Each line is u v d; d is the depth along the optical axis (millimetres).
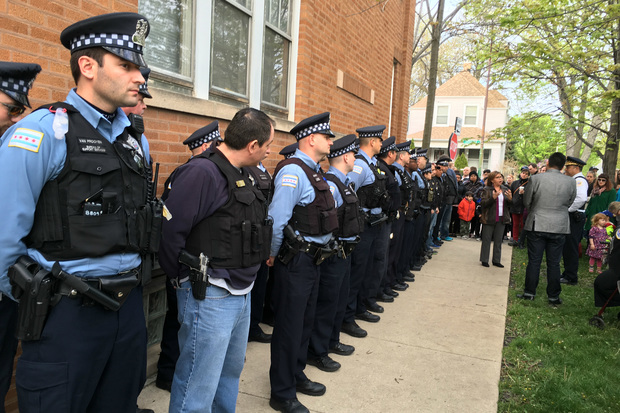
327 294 3293
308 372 3354
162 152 3004
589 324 4781
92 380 1486
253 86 4211
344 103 6270
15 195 1307
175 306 2824
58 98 2283
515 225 9789
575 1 7906
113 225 1454
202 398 1979
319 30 5305
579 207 6512
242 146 1964
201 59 3469
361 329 4148
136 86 1533
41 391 1379
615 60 8367
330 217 2783
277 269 2768
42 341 1380
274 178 3084
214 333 1939
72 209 1378
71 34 1467
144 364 1711
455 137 9242
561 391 3193
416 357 3705
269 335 3912
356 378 3293
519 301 5586
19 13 2059
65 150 1375
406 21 9242
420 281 6305
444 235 9945
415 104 31969
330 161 3531
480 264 7598
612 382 3424
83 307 1425
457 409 2932
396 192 4578
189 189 1862
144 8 2959
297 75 4980
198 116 3336
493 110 29734
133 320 1608
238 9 3916
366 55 7016
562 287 6395
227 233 1922
